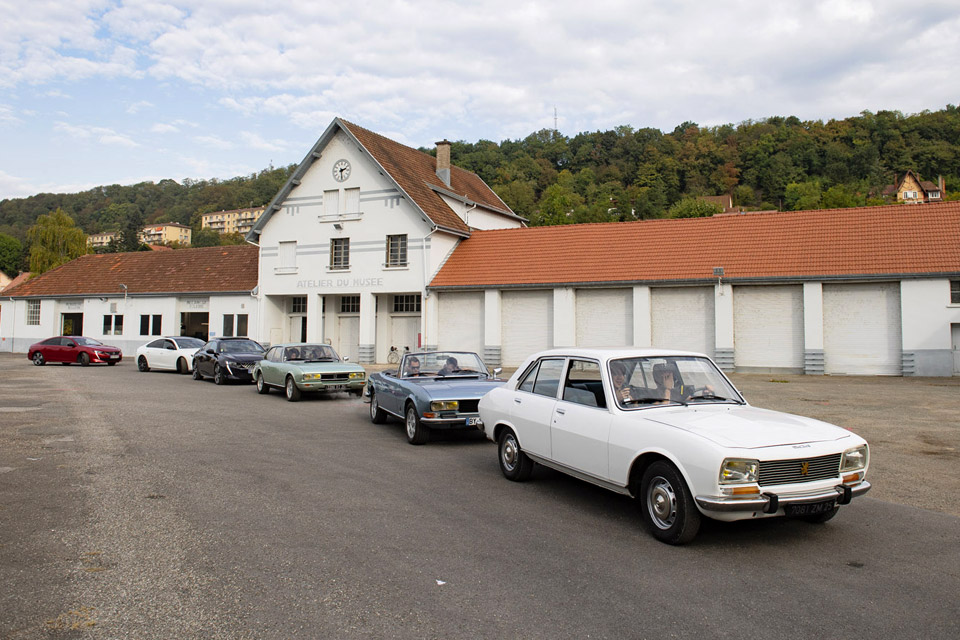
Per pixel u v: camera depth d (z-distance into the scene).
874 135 114.88
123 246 102.25
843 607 4.05
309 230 30.23
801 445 5.08
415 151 34.44
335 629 3.71
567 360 6.92
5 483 7.27
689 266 22.78
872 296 20.53
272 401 15.72
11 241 90.50
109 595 4.18
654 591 4.30
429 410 9.59
